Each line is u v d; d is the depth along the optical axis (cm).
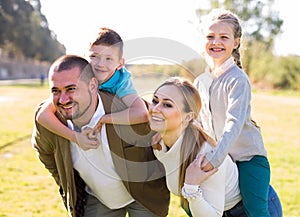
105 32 252
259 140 279
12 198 538
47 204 518
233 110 258
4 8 6050
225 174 256
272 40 3684
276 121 1346
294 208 505
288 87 2822
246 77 268
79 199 274
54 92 242
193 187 242
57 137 255
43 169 693
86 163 257
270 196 298
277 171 695
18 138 974
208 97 274
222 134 265
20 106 1730
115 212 283
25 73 6241
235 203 280
